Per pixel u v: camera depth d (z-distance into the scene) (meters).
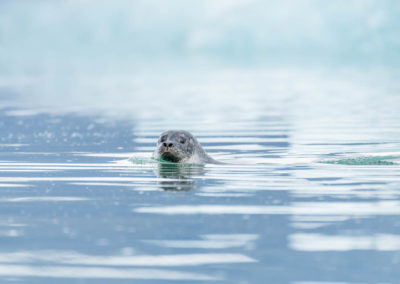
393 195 34.44
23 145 61.28
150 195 35.00
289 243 25.59
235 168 45.06
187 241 25.95
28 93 139.62
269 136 67.62
